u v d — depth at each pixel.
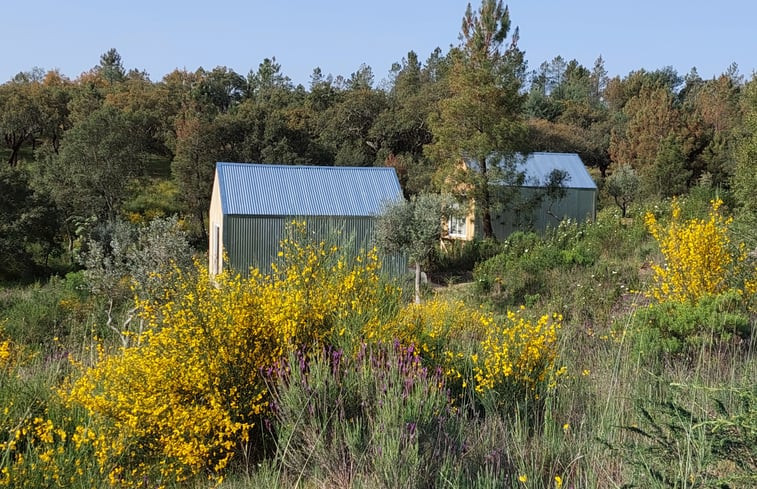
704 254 8.28
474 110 24.97
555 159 30.30
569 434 4.43
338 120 61.47
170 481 4.61
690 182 38.72
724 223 11.02
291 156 52.91
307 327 5.53
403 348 5.39
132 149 40.97
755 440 3.17
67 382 6.11
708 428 3.48
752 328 6.79
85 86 72.56
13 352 7.84
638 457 3.52
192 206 45.47
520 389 5.11
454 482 3.66
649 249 16.52
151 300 7.01
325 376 4.76
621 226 19.72
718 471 3.58
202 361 5.00
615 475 3.74
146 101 65.12
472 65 25.70
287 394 4.68
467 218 27.98
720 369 5.80
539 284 15.05
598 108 74.62
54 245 33.25
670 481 3.18
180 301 5.64
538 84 94.38
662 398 4.52
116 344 9.09
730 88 61.44
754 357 6.11
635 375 5.64
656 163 35.47
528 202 26.95
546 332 5.52
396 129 59.38
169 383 4.86
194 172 45.78
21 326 13.22
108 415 4.84
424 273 21.02
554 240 19.80
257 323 5.27
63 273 32.50
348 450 4.34
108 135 39.59
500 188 25.52
